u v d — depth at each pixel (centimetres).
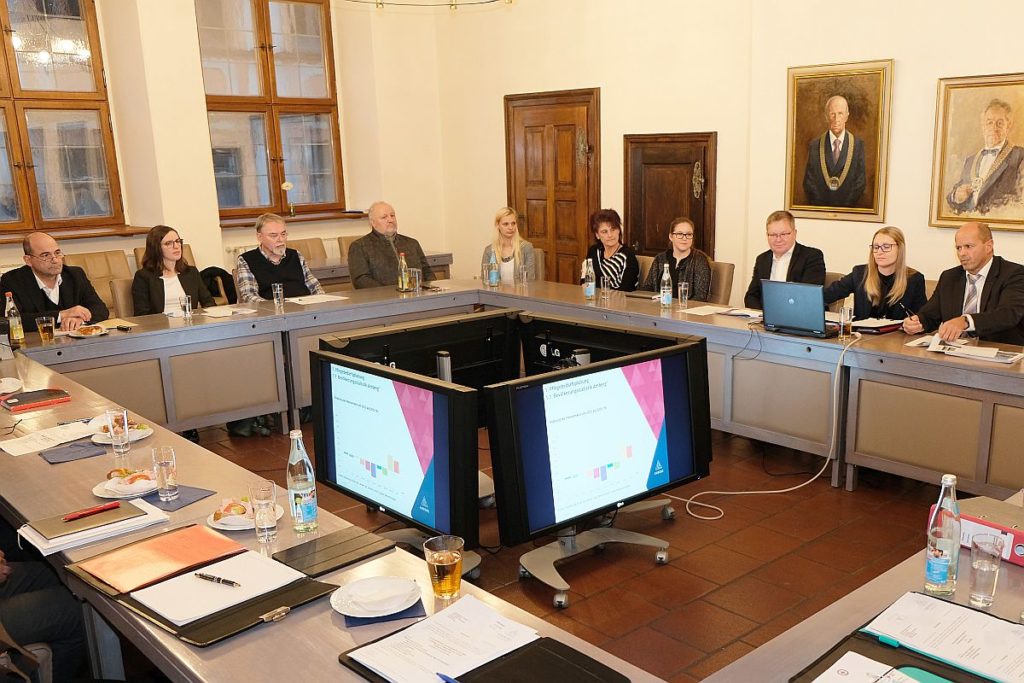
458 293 550
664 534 350
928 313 416
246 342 473
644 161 704
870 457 381
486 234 859
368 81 829
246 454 466
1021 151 496
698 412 291
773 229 476
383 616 165
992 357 345
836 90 569
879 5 543
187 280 525
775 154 610
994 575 166
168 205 685
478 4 812
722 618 284
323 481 273
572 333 313
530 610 291
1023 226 500
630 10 690
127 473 242
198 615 165
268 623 164
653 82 685
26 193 673
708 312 461
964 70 514
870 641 151
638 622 283
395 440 244
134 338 435
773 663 149
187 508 222
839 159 576
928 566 172
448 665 146
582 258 773
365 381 249
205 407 464
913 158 545
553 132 772
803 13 579
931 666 142
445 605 169
